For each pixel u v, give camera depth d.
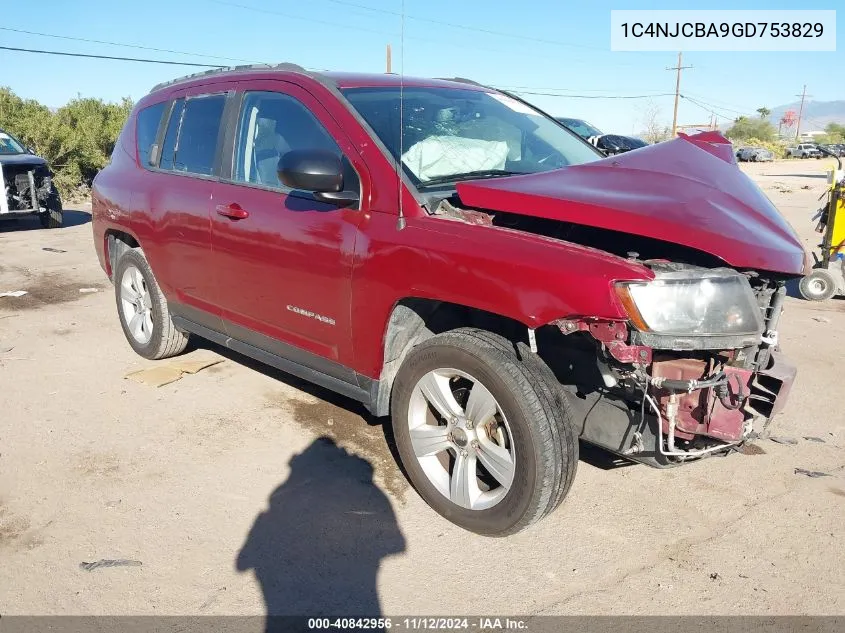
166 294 4.77
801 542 3.13
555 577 2.88
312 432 4.10
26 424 4.16
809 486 3.61
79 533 3.10
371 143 3.37
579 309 2.59
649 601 2.74
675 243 2.88
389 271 3.14
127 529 3.13
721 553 3.05
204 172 4.32
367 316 3.28
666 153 3.46
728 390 2.68
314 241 3.46
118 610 2.64
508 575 2.88
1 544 3.01
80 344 5.67
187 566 2.90
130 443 3.94
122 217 4.99
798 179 29.36
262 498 3.41
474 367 2.93
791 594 2.79
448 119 3.85
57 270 8.74
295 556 2.97
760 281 2.89
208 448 3.89
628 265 2.60
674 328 2.59
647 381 2.69
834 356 5.68
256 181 3.93
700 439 2.88
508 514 2.93
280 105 3.85
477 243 2.89
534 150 4.08
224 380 4.88
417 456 3.28
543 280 2.67
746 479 3.68
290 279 3.64
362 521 3.23
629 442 2.89
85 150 19.62
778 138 82.38
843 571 2.94
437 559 2.97
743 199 3.12
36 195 12.48
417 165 3.46
